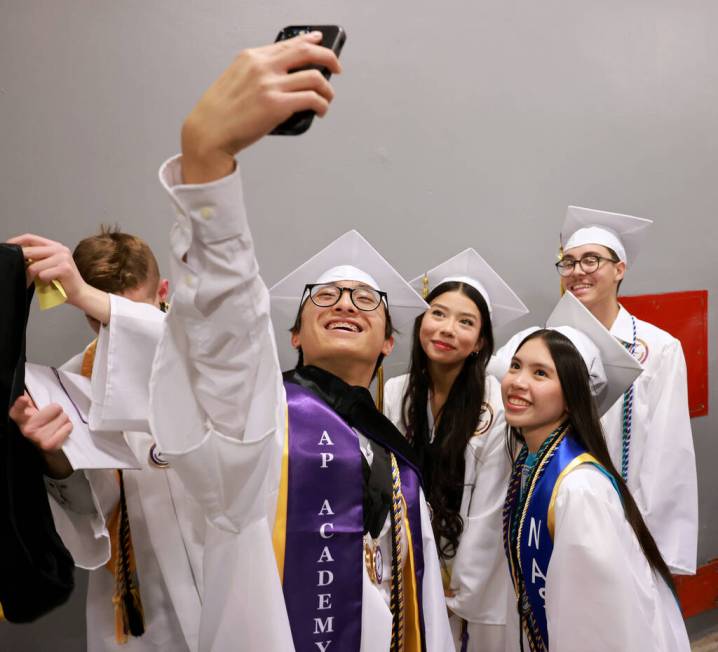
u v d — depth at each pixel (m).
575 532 1.44
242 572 1.06
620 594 1.39
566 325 2.04
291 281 1.68
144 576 1.42
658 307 3.12
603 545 1.42
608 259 2.54
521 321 2.76
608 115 2.90
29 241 1.13
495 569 1.91
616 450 2.55
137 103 2.00
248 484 0.99
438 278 2.21
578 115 2.81
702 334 3.29
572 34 2.76
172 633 1.43
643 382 2.61
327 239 2.32
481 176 2.60
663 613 1.55
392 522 1.30
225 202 0.76
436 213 2.52
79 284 1.17
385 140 2.39
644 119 3.01
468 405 2.00
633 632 1.38
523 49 2.64
